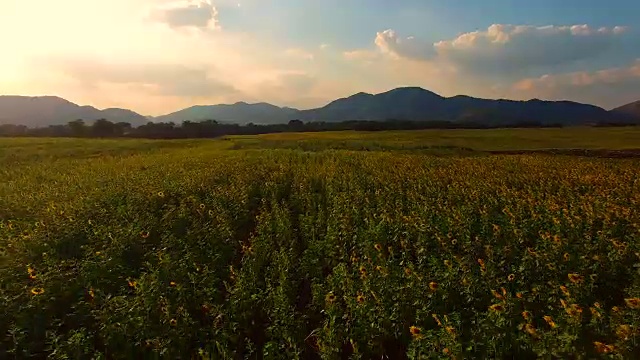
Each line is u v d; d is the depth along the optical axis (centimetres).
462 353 735
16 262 1258
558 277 1072
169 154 5422
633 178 2883
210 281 1129
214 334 889
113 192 2348
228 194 2248
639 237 1302
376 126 14150
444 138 7638
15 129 13925
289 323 925
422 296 955
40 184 3009
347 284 1034
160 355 841
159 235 1633
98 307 1010
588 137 7569
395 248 1402
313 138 8125
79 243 1505
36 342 891
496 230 1398
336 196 2173
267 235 1538
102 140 7588
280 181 2927
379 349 873
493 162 3997
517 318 851
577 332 755
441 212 1758
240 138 8625
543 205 1844
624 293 1035
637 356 681
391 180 2767
